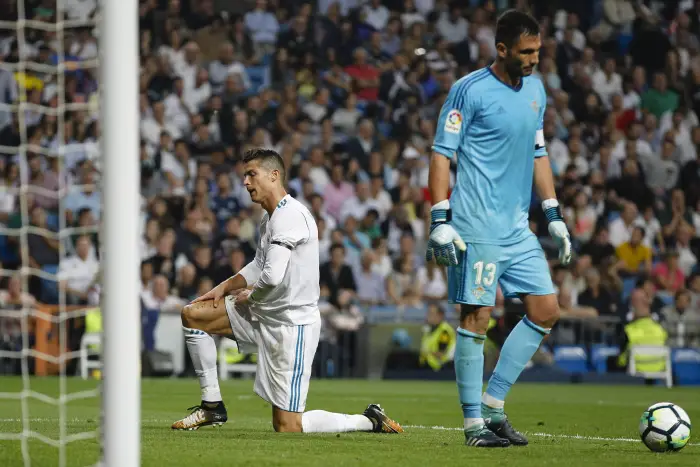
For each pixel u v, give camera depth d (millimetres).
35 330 57219
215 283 62281
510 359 22328
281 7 83062
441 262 21484
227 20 80188
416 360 61062
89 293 58812
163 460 18188
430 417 33656
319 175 72938
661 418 21547
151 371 57688
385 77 80750
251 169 24391
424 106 81438
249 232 66625
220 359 58531
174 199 66938
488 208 21750
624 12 89625
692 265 76125
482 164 21750
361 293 66375
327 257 67375
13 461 18094
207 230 66000
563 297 65250
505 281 22328
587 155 81312
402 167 75750
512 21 21500
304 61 80438
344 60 82125
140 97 72875
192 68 75438
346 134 78812
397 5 85875
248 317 24875
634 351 62625
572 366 63625
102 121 15359
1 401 37438
